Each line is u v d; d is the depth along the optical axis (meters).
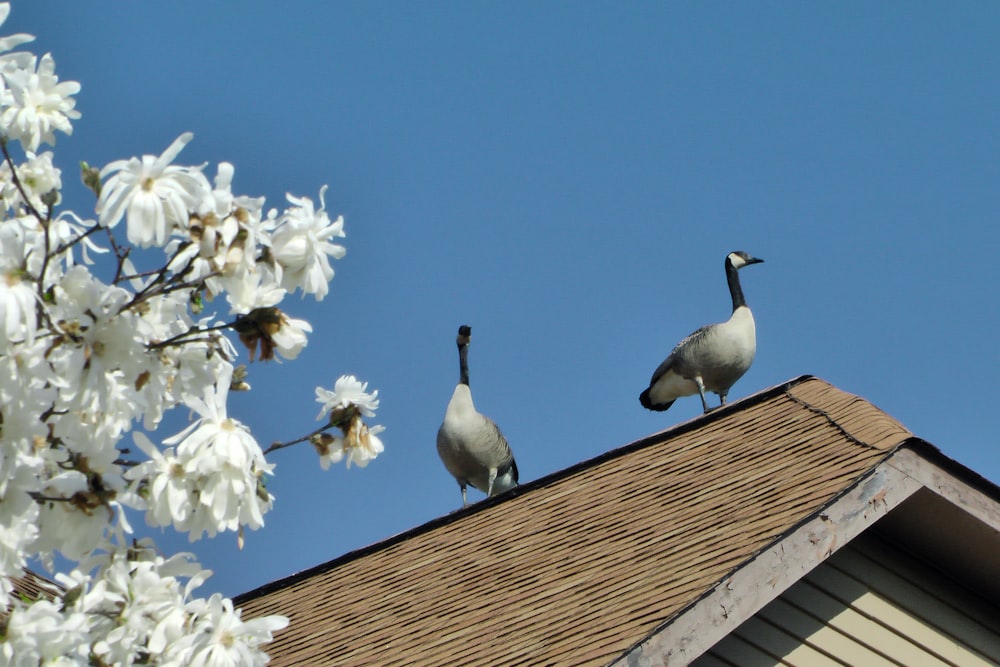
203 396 5.15
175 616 4.91
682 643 7.65
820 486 8.97
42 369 4.55
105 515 4.83
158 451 4.87
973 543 9.65
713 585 7.92
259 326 4.94
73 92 5.68
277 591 13.47
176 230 4.69
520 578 10.26
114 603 4.89
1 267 4.39
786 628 9.08
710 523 9.36
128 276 4.96
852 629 9.41
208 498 4.88
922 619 9.84
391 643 10.21
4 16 5.39
